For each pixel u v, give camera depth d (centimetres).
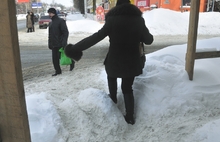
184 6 2094
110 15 296
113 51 304
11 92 160
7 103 163
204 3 2164
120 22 289
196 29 362
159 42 1197
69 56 309
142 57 344
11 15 147
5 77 158
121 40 295
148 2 2097
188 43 383
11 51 151
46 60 803
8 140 173
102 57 823
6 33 149
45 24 2217
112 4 2022
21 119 165
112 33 295
